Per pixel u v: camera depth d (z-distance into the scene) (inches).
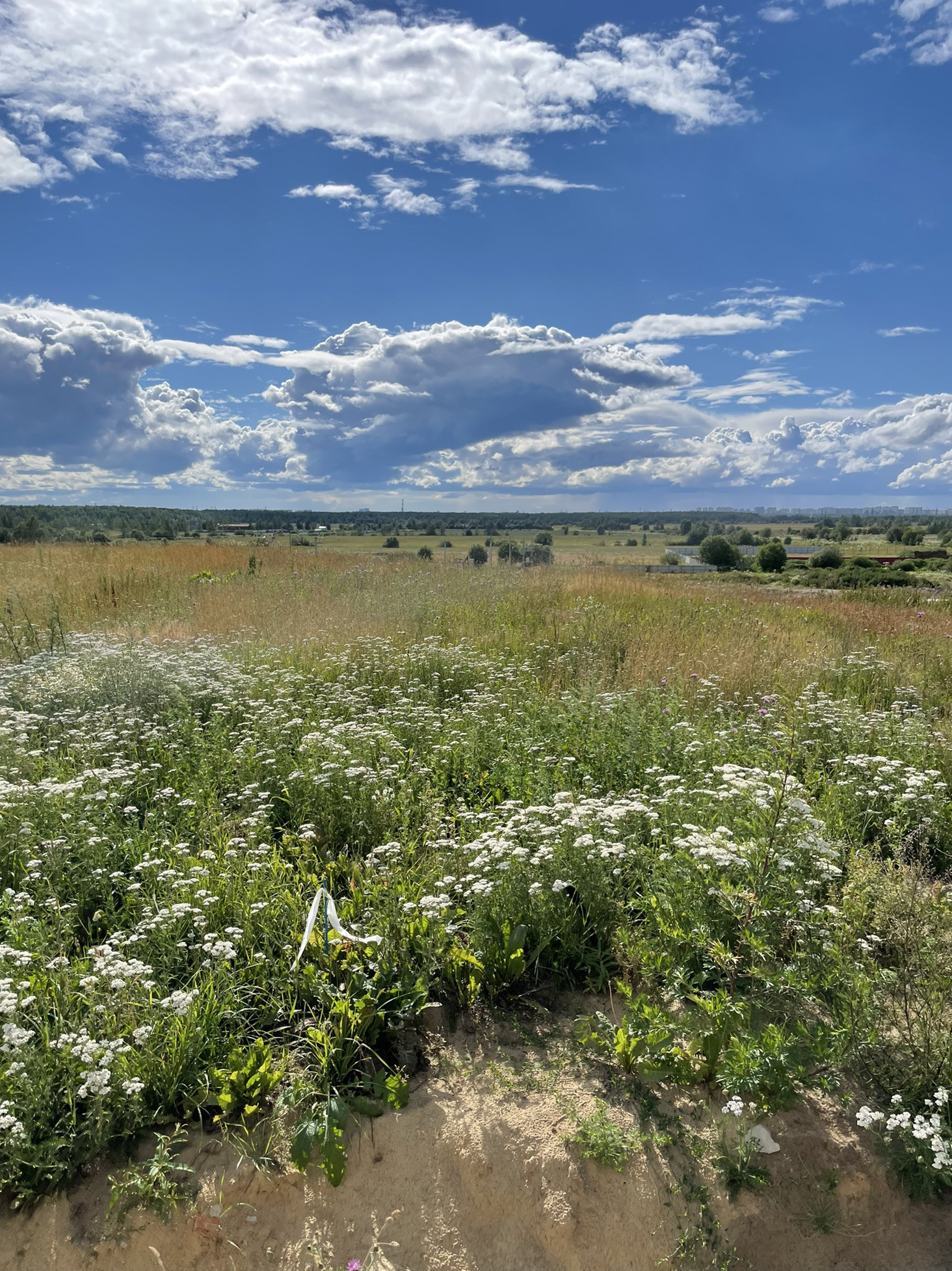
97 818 192.7
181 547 950.4
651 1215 114.7
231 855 171.9
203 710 301.7
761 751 238.8
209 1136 121.6
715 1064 126.6
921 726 251.4
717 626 483.5
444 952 149.7
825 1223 114.3
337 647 390.0
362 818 200.8
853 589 1090.7
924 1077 122.0
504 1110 125.4
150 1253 111.6
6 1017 124.0
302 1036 136.3
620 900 161.0
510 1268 113.6
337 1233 115.1
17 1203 112.0
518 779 225.0
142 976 138.3
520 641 426.3
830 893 159.2
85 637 408.8
